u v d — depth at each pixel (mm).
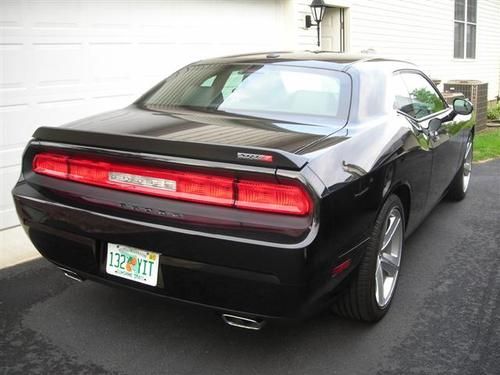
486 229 5094
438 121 4176
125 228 2629
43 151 2951
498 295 3684
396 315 3385
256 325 2623
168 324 3242
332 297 2752
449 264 4230
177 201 2553
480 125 12133
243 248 2393
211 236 2436
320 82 3387
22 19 5027
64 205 2809
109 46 5914
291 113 3180
